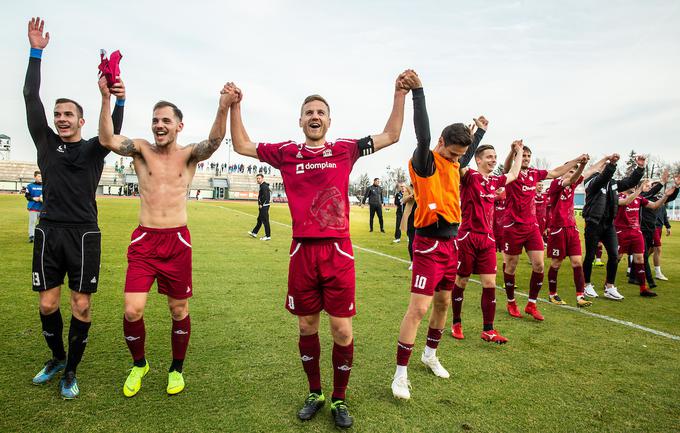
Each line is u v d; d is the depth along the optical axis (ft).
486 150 14.39
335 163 9.16
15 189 192.65
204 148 10.20
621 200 22.85
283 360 11.76
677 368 12.06
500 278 26.30
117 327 13.80
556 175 18.06
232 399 9.52
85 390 9.66
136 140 10.35
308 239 8.93
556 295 20.11
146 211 10.06
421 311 10.21
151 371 10.82
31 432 7.91
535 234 17.15
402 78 9.81
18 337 12.51
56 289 10.30
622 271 30.71
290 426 8.52
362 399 9.77
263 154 9.66
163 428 8.21
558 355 12.91
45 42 10.64
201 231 45.88
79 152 10.34
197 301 17.69
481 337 14.47
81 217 10.23
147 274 9.85
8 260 24.09
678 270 30.83
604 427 8.84
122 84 9.79
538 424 8.87
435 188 10.80
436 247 10.68
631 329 15.80
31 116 10.26
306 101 9.36
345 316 8.89
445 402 9.71
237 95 9.71
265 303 17.60
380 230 55.62
